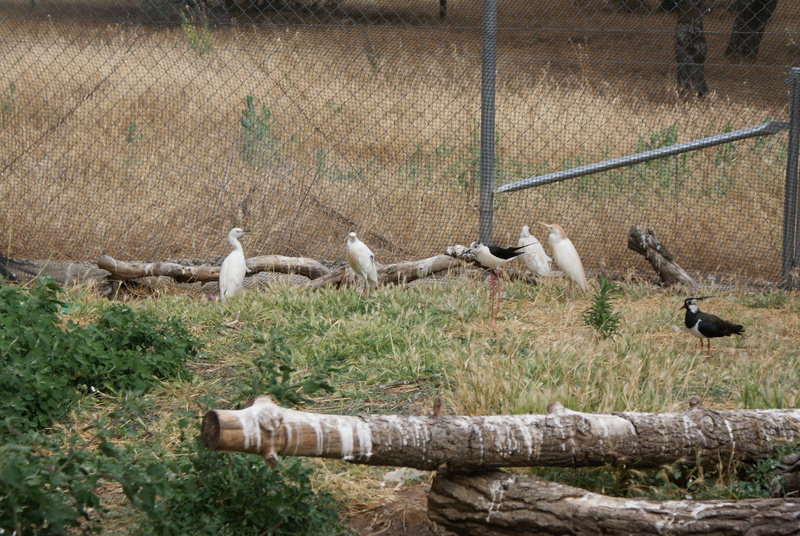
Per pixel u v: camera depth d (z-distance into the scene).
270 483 5.64
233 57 16.62
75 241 13.33
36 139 15.20
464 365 8.38
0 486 4.74
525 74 19.89
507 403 7.27
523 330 10.42
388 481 6.56
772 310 11.58
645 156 12.09
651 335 10.38
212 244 13.88
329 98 16.45
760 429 6.05
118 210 13.91
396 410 8.02
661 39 24.64
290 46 17.55
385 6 19.36
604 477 6.05
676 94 16.78
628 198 14.48
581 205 14.61
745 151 15.30
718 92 18.25
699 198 14.54
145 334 8.92
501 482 5.44
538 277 12.67
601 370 8.00
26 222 13.44
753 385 7.88
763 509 5.07
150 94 16.69
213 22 17.92
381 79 16.61
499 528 5.32
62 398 7.76
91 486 5.06
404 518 6.02
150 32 18.12
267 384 6.32
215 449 4.98
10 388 7.27
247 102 15.34
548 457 5.61
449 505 5.50
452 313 11.10
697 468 5.95
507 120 16.70
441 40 18.42
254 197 14.44
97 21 18.08
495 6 11.99
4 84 16.78
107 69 17.47
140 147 15.59
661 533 4.99
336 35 18.48
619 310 11.16
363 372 8.91
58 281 12.55
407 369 8.91
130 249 13.40
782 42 20.48
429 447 5.38
